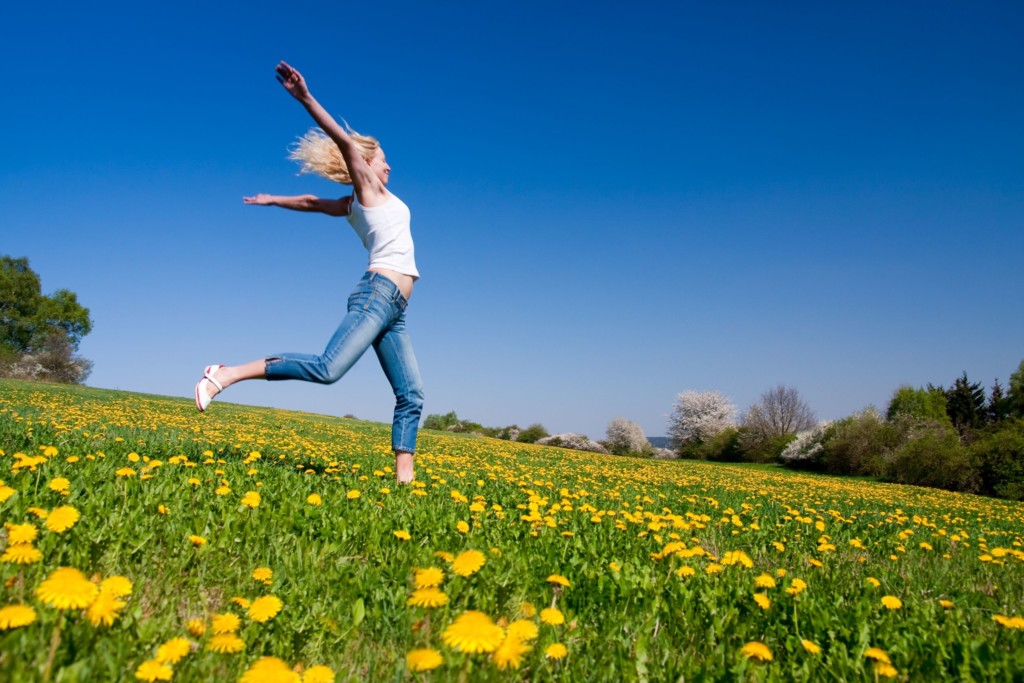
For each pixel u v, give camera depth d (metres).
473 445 21.23
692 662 2.18
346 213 5.14
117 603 1.72
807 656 2.29
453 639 1.55
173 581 2.41
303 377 4.55
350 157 4.73
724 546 4.61
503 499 5.48
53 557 2.36
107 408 17.36
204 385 4.34
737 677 2.03
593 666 2.04
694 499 7.84
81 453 5.47
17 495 3.03
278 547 2.88
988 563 4.64
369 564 2.86
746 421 49.31
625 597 2.76
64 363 56.34
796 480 18.94
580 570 3.07
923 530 6.64
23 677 1.44
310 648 2.00
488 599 2.43
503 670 1.83
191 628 1.89
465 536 3.54
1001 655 2.34
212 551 2.71
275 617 2.07
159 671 1.53
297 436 13.73
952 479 25.03
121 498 3.41
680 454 51.78
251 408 38.28
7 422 7.68
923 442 26.78
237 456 6.59
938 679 2.21
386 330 5.15
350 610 2.31
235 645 1.71
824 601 2.86
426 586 2.02
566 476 10.64
